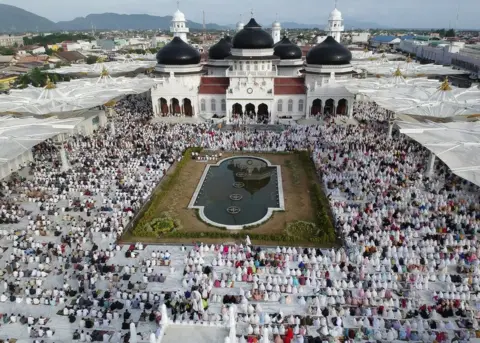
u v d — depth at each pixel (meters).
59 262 34.78
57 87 70.38
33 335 27.25
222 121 78.19
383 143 61.97
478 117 56.28
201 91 82.75
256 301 30.48
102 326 28.06
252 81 76.50
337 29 138.00
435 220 39.19
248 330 27.16
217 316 28.27
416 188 46.12
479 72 124.38
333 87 77.81
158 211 44.34
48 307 30.02
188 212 44.44
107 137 66.94
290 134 67.69
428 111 56.41
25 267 34.28
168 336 19.62
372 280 31.14
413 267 32.66
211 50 99.75
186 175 54.50
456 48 152.38
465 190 46.91
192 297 30.09
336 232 39.59
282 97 80.44
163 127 72.81
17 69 161.38
